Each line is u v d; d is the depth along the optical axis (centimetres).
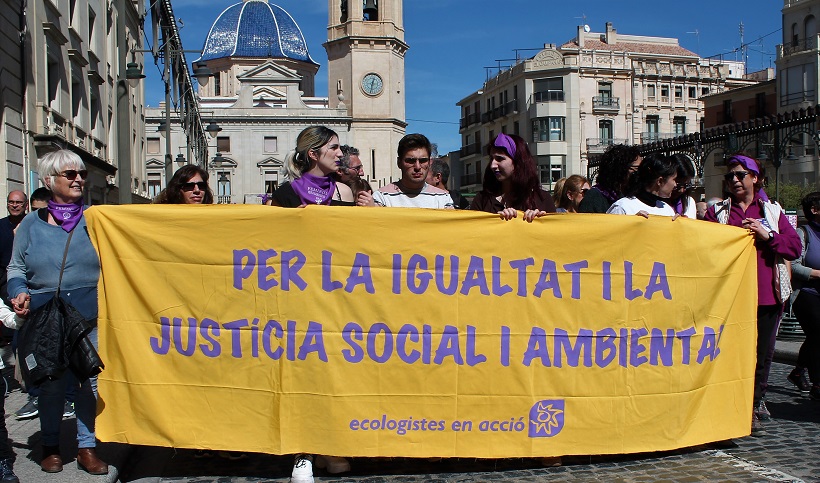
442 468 548
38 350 484
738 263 583
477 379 532
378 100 7756
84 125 2439
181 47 2545
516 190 564
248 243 523
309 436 519
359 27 7712
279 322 521
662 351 558
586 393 543
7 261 780
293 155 587
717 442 605
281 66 7581
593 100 6494
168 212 523
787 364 972
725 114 5956
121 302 519
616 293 550
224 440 519
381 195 606
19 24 1797
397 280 528
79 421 520
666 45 7194
